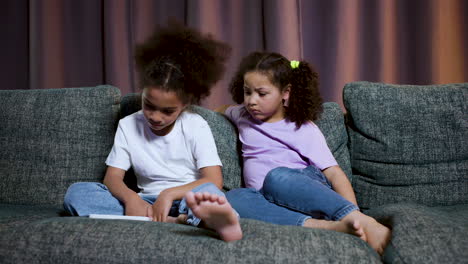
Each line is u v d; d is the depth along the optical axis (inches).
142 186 52.7
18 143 57.4
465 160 54.9
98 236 35.1
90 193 46.8
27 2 86.7
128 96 59.6
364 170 56.0
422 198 53.8
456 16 77.0
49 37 82.7
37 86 82.7
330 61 78.9
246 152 55.4
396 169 54.5
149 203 49.5
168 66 47.3
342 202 42.6
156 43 51.1
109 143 57.6
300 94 54.8
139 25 82.1
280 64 53.3
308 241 33.9
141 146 52.2
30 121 57.8
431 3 76.5
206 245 33.9
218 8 79.1
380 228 38.4
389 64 78.3
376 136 55.2
